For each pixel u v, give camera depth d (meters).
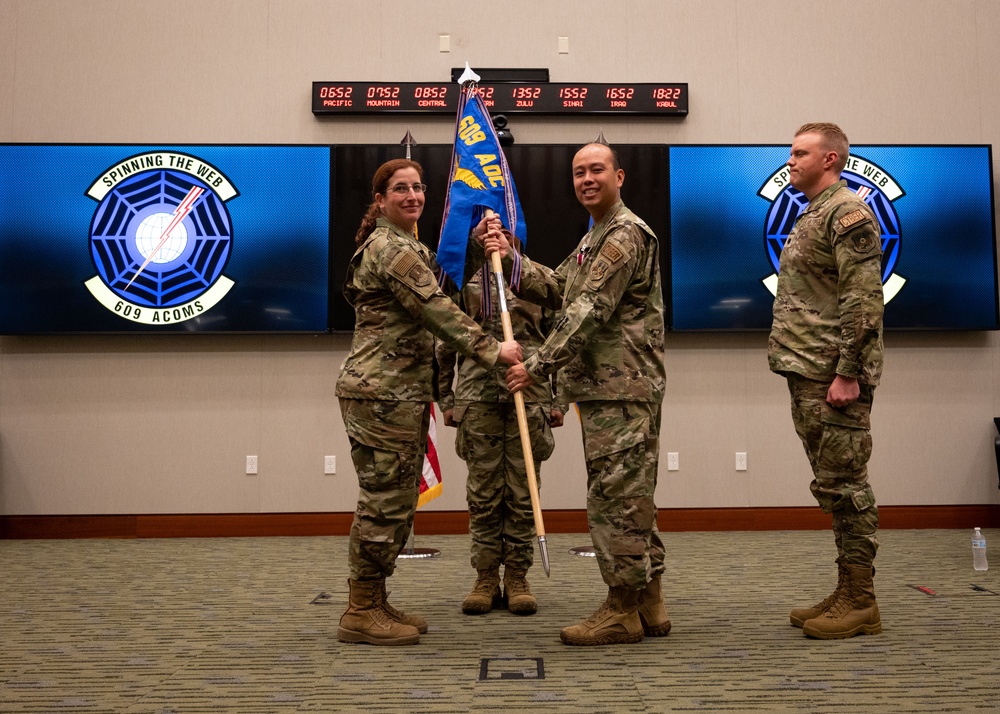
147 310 5.13
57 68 5.29
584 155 2.49
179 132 5.28
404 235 2.54
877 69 5.43
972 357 5.33
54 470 5.13
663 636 2.50
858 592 2.50
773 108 5.40
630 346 2.37
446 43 5.38
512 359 2.44
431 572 3.80
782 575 3.61
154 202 5.18
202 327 5.14
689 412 5.26
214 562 4.11
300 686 2.02
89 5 5.32
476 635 2.53
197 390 5.19
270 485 5.17
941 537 4.81
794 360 2.52
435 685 2.01
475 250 2.88
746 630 2.57
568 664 2.18
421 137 5.32
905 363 5.31
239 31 5.34
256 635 2.56
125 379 5.18
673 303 5.22
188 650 2.38
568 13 5.41
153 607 3.02
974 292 5.27
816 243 2.53
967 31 5.46
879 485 5.26
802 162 2.60
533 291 2.90
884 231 5.29
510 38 5.39
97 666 2.22
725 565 3.88
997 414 5.32
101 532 5.10
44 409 5.16
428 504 5.12
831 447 2.46
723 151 5.28
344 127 5.32
